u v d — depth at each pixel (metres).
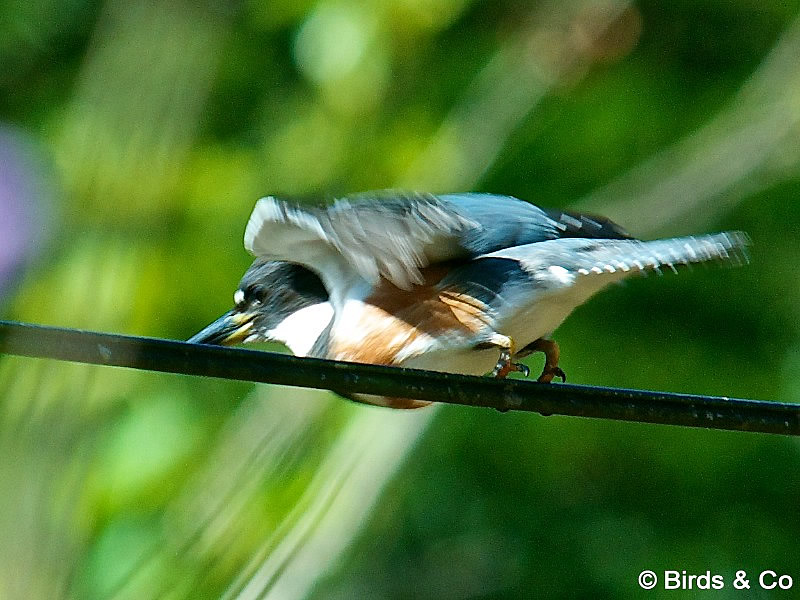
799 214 14.40
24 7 14.54
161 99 11.84
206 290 12.52
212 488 10.73
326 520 10.72
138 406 11.37
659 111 14.48
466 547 13.62
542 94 13.88
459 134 13.71
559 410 6.66
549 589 13.59
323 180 13.22
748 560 13.43
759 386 13.88
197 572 9.99
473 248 7.49
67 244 11.27
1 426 9.19
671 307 14.12
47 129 13.84
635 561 13.56
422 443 11.96
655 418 6.68
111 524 10.66
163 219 11.94
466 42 14.29
